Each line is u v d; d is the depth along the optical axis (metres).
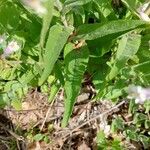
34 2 0.15
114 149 0.27
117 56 0.21
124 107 0.28
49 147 0.28
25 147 0.27
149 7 0.21
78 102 0.28
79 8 0.21
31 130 0.28
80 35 0.21
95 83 0.25
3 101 0.27
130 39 0.21
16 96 0.27
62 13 0.20
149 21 0.21
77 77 0.21
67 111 0.20
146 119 0.27
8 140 0.28
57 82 0.25
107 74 0.23
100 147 0.27
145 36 0.23
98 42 0.23
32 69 0.25
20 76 0.26
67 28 0.20
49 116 0.28
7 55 0.23
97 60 0.25
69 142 0.28
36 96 0.28
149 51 0.23
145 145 0.27
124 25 0.19
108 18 0.23
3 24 0.23
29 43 0.24
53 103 0.28
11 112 0.28
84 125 0.28
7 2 0.22
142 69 0.23
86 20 0.24
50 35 0.19
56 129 0.28
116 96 0.25
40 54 0.21
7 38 0.23
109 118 0.28
